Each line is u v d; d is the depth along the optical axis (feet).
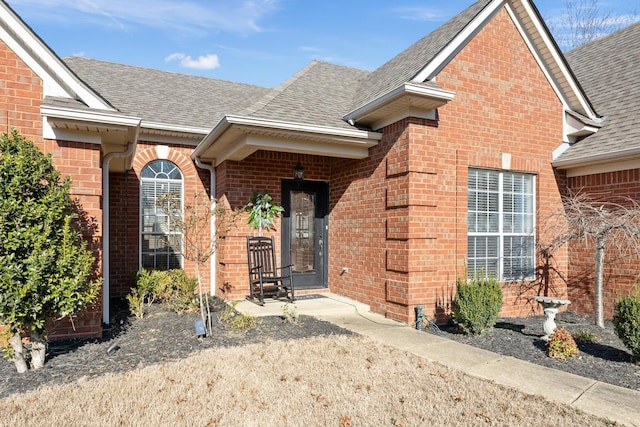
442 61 24.20
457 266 24.72
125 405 12.54
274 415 12.07
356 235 28.50
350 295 28.99
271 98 27.45
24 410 12.11
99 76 36.60
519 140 27.50
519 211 28.07
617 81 32.09
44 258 14.82
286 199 31.24
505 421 11.85
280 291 28.30
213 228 32.12
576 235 25.18
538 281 28.12
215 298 29.89
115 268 30.48
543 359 17.81
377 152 26.37
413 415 12.20
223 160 29.32
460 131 25.27
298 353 17.61
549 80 28.91
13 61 18.04
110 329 21.24
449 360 17.22
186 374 15.06
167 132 31.12
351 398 13.28
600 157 25.64
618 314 17.81
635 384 15.06
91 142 19.44
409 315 23.07
